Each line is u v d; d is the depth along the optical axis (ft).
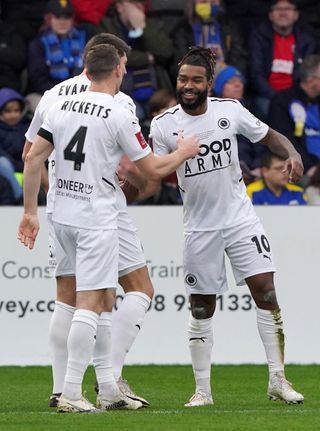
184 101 67.51
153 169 61.98
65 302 68.18
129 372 92.68
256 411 64.80
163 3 125.08
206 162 68.33
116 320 68.08
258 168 111.14
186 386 83.61
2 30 120.78
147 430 55.42
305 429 56.39
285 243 98.32
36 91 119.03
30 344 97.14
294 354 98.37
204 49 67.92
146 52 119.34
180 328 97.35
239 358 97.66
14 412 64.69
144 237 97.19
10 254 96.58
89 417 60.34
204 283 69.77
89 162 61.31
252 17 129.29
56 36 118.42
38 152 62.34
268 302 68.90
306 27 124.98
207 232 69.26
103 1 120.16
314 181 108.88
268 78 122.62
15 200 108.37
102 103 61.72
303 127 118.73
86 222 61.36
